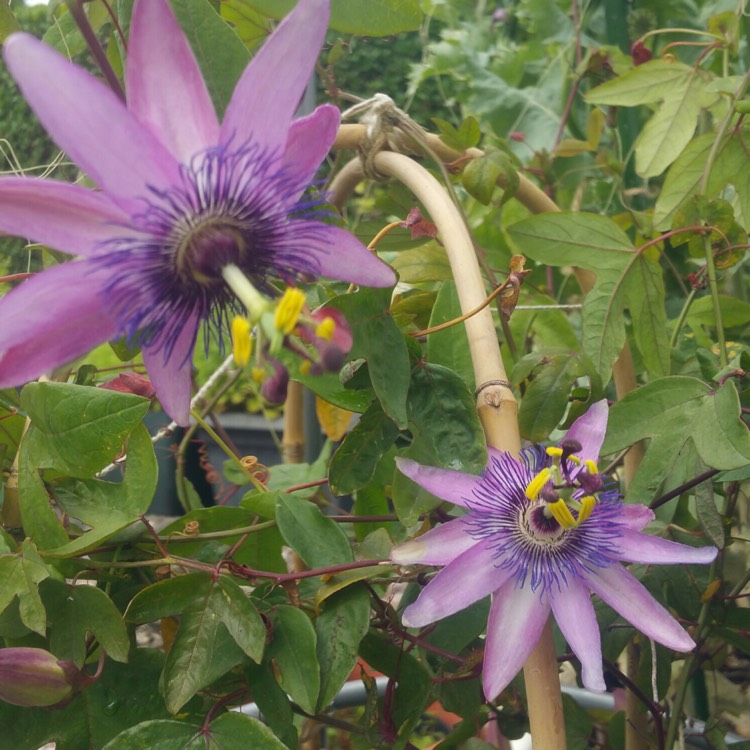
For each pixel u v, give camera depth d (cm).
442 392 29
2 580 26
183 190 21
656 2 62
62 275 21
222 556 33
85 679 27
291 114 22
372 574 29
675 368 43
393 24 34
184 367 24
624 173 55
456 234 29
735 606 37
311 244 24
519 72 79
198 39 29
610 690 43
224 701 29
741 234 37
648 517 26
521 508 26
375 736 32
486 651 25
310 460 48
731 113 40
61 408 27
